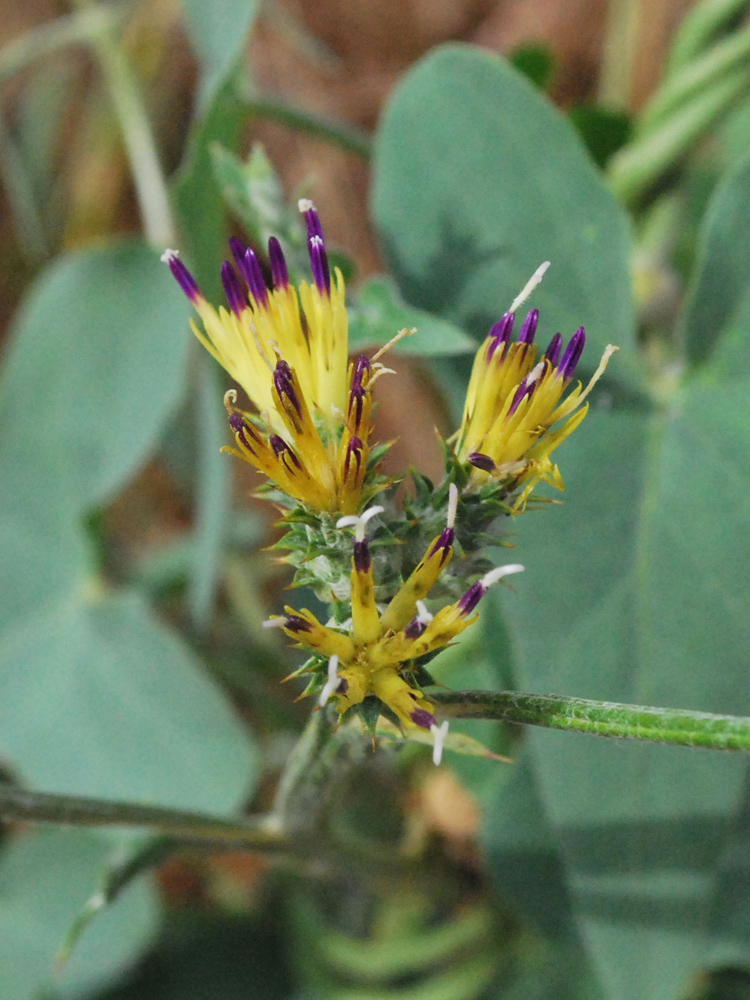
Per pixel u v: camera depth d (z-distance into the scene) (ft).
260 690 1.06
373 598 0.56
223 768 0.90
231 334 0.59
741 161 0.72
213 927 1.10
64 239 1.41
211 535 0.91
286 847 0.68
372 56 1.35
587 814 0.71
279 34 1.33
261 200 0.73
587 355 0.73
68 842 1.01
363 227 1.30
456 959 0.94
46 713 0.96
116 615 0.96
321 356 0.58
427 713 0.55
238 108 0.84
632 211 0.96
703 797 0.70
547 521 0.72
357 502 0.57
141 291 0.91
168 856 0.66
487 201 0.73
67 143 1.44
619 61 1.17
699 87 0.91
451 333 0.68
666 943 0.70
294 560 0.58
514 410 0.57
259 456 0.56
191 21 0.84
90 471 0.96
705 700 0.70
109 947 0.98
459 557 0.57
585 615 0.72
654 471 0.72
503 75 0.72
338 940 0.97
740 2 0.91
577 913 0.71
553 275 0.73
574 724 0.54
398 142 0.74
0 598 0.99
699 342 0.73
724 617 0.71
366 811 0.97
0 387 0.97
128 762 0.92
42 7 1.46
